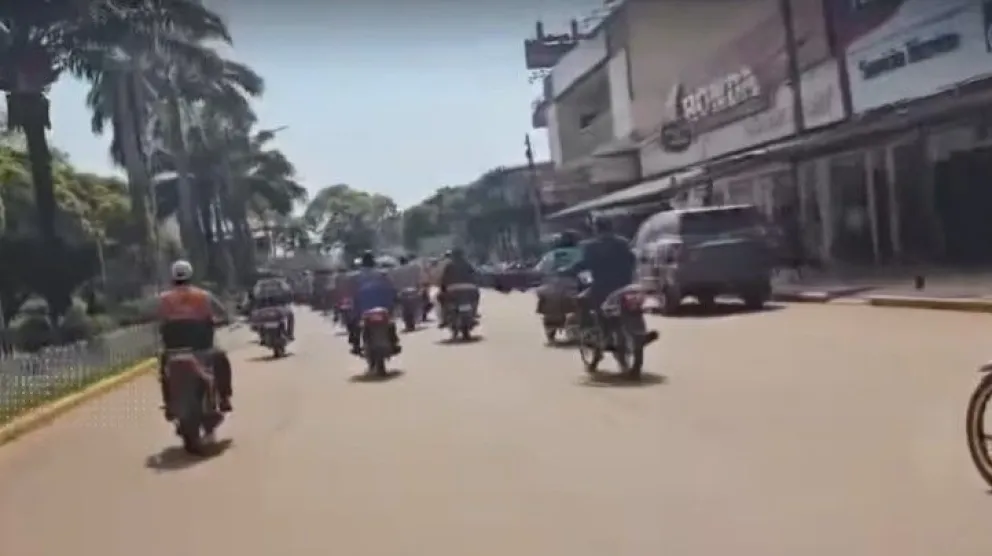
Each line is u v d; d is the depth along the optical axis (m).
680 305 23.25
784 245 32.84
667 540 6.10
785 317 20.50
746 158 32.03
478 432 10.27
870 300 21.56
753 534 6.09
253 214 88.75
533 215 79.31
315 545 6.57
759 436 8.92
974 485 6.90
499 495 7.51
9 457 11.66
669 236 23.67
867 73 26.98
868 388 11.05
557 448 9.10
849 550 5.69
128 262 41.16
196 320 10.95
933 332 15.68
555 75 65.50
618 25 51.50
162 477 9.46
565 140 65.00
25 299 28.52
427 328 26.91
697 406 10.74
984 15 22.19
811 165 31.70
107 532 7.45
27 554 7.03
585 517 6.73
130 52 33.09
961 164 24.64
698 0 41.59
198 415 10.59
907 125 25.00
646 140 49.12
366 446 10.02
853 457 7.88
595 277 14.12
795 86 31.48
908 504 6.52
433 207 109.00
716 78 38.72
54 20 27.36
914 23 24.69
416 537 6.56
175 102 42.91
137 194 35.69
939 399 10.10
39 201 28.39
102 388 18.39
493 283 54.09
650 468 8.01
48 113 28.44
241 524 7.30
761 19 33.97
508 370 15.70
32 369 15.82
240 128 58.06
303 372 18.36
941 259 25.55
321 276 47.72
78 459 11.01
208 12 38.75
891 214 27.66
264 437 11.20
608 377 13.75
